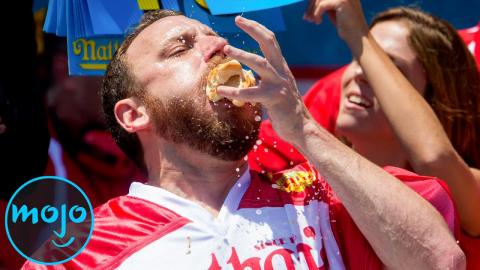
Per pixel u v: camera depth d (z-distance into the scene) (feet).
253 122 11.80
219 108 11.60
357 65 16.02
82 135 17.99
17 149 15.46
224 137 11.63
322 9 15.21
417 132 14.24
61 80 18.04
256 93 11.09
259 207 12.09
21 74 15.60
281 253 11.61
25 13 15.70
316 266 11.71
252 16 14.06
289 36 22.33
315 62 22.54
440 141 14.19
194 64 11.96
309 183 12.72
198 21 12.82
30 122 15.67
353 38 15.14
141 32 12.67
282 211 12.15
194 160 12.09
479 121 16.49
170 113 11.89
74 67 13.71
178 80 11.87
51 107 17.90
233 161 12.04
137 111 12.40
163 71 12.07
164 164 12.32
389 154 16.02
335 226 12.38
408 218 11.45
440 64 15.98
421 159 14.16
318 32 22.36
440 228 11.58
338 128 16.20
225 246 11.56
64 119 17.94
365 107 15.80
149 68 12.19
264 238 11.73
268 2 12.99
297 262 11.67
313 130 11.64
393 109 14.46
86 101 17.98
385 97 14.58
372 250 12.09
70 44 13.62
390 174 11.96
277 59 11.32
